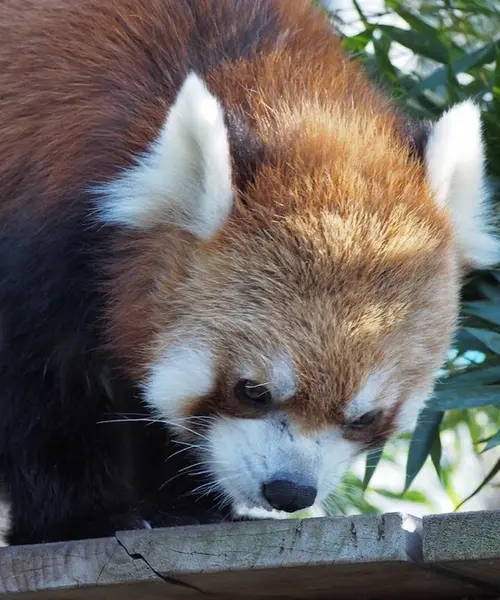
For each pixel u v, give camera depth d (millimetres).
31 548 5371
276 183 6133
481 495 13172
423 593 5766
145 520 7578
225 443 6211
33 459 6930
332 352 5918
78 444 6977
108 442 7141
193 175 6113
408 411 6355
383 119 6750
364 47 8656
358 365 5957
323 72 6824
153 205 6195
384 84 7953
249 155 6223
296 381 5926
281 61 6734
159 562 5094
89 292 6477
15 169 6656
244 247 6059
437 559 4734
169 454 7555
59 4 6895
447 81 8188
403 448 11180
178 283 6168
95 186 6340
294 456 6066
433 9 8953
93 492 7121
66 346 6629
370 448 6445
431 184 6465
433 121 7250
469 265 6863
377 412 6215
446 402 7207
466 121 6578
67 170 6461
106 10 6793
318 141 6340
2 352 6664
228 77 6547
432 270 6316
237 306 6016
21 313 6539
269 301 5965
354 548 4785
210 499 7754
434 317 6320
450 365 7914
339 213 6074
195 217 6137
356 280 5980
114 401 7137
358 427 6262
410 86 8664
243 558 4949
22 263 6500
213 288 6082
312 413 6027
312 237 5984
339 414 6059
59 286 6477
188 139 6035
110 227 6391
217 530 5027
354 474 10117
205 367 6090
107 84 6570
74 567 5258
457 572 5074
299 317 5934
